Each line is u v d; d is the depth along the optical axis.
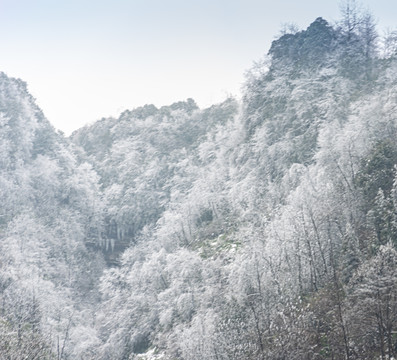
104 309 67.31
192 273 52.09
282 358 30.27
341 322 28.67
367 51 87.50
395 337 28.27
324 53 85.81
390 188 41.03
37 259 68.44
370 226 39.66
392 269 28.91
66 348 52.53
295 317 32.97
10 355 33.66
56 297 60.59
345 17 92.81
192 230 70.50
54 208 89.06
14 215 78.00
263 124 75.19
